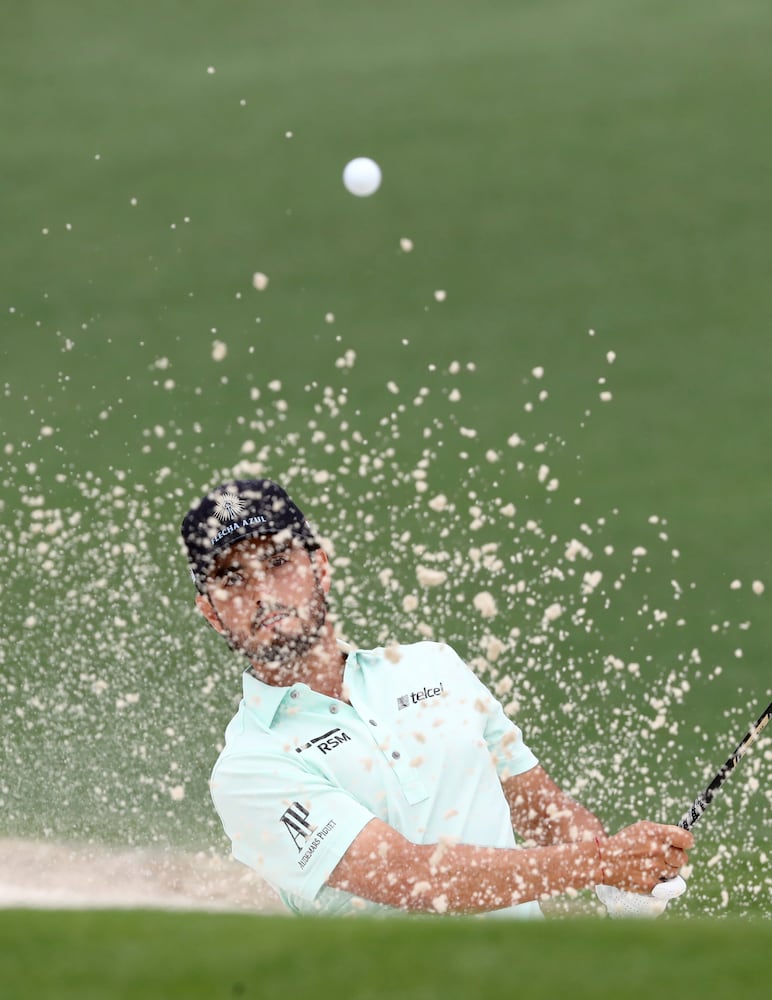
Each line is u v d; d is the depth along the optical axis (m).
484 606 13.68
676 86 54.44
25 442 33.72
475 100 55.28
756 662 24.00
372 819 11.73
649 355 38.53
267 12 65.44
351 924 8.55
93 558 26.09
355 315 41.91
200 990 7.52
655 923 8.62
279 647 12.37
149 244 46.72
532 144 51.78
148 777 19.11
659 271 43.16
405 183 50.03
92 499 29.73
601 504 30.55
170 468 31.81
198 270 44.97
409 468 31.84
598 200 47.75
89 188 50.72
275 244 46.47
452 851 11.66
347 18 64.25
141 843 17.33
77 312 42.47
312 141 53.38
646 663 23.81
